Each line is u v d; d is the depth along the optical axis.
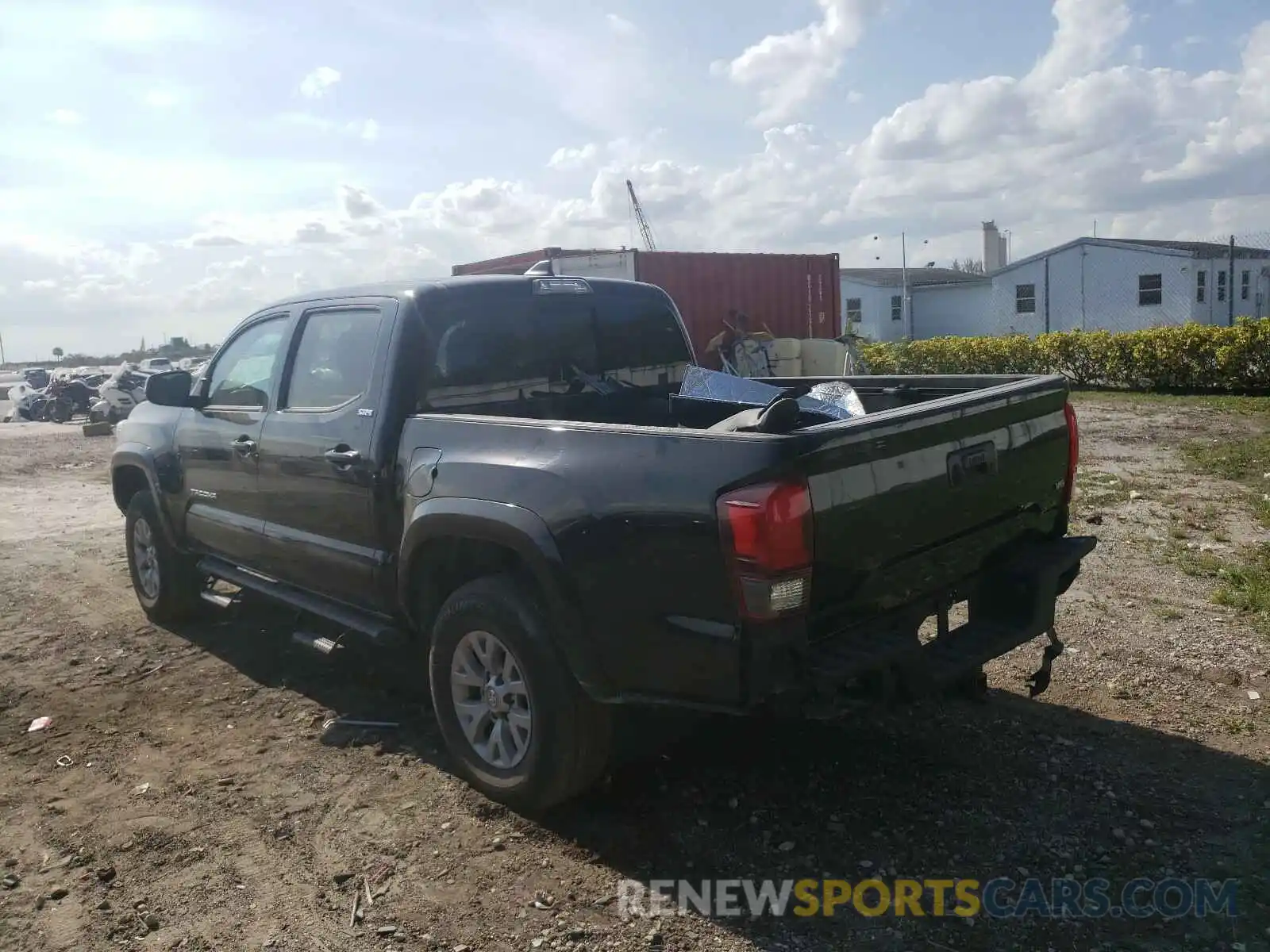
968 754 4.13
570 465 3.42
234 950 3.02
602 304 5.18
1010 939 2.97
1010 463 3.85
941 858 3.39
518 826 3.68
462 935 3.06
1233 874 3.26
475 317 4.55
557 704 3.52
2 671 5.57
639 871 3.37
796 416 3.07
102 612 6.73
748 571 2.95
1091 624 5.60
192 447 5.55
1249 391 18.98
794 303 16.56
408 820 3.75
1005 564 3.90
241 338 5.39
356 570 4.42
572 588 3.37
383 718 4.72
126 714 4.89
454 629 3.86
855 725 4.41
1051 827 3.56
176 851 3.59
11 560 8.46
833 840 3.51
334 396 4.57
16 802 4.00
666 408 5.30
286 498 4.81
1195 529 7.71
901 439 3.29
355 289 4.70
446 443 3.93
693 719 4.45
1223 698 4.60
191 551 5.88
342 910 3.21
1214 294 30.78
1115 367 21.02
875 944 2.96
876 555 3.22
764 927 3.05
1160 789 3.79
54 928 3.15
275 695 5.07
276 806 3.89
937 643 3.66
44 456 17.48
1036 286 33.38
